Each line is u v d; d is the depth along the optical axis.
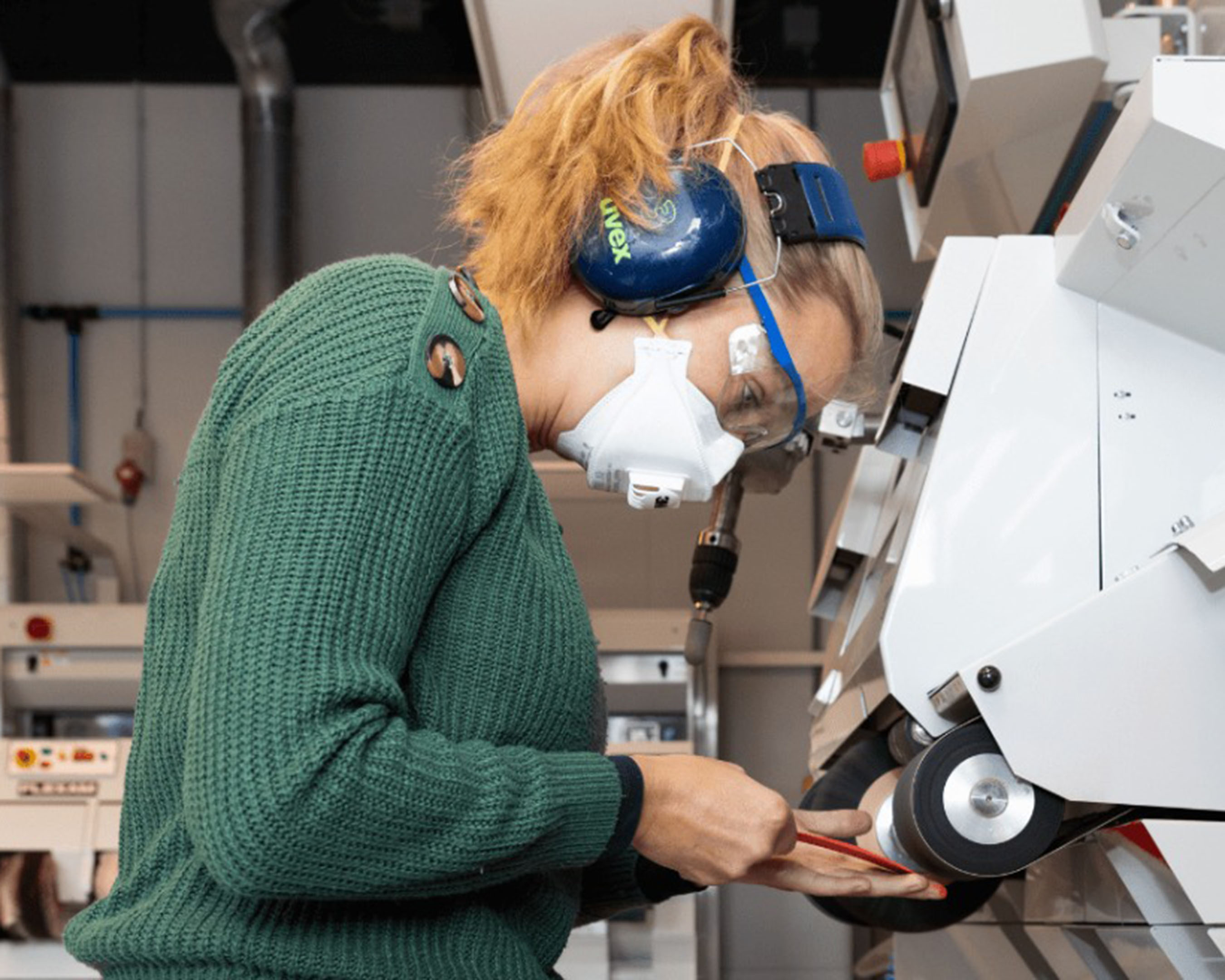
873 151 1.87
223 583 0.69
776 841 0.83
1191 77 0.98
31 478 3.21
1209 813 1.08
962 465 1.15
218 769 0.67
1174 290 1.10
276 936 0.75
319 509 0.70
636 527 4.29
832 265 0.95
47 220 4.39
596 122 0.91
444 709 0.79
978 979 1.68
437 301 0.79
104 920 0.78
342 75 4.33
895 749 1.34
